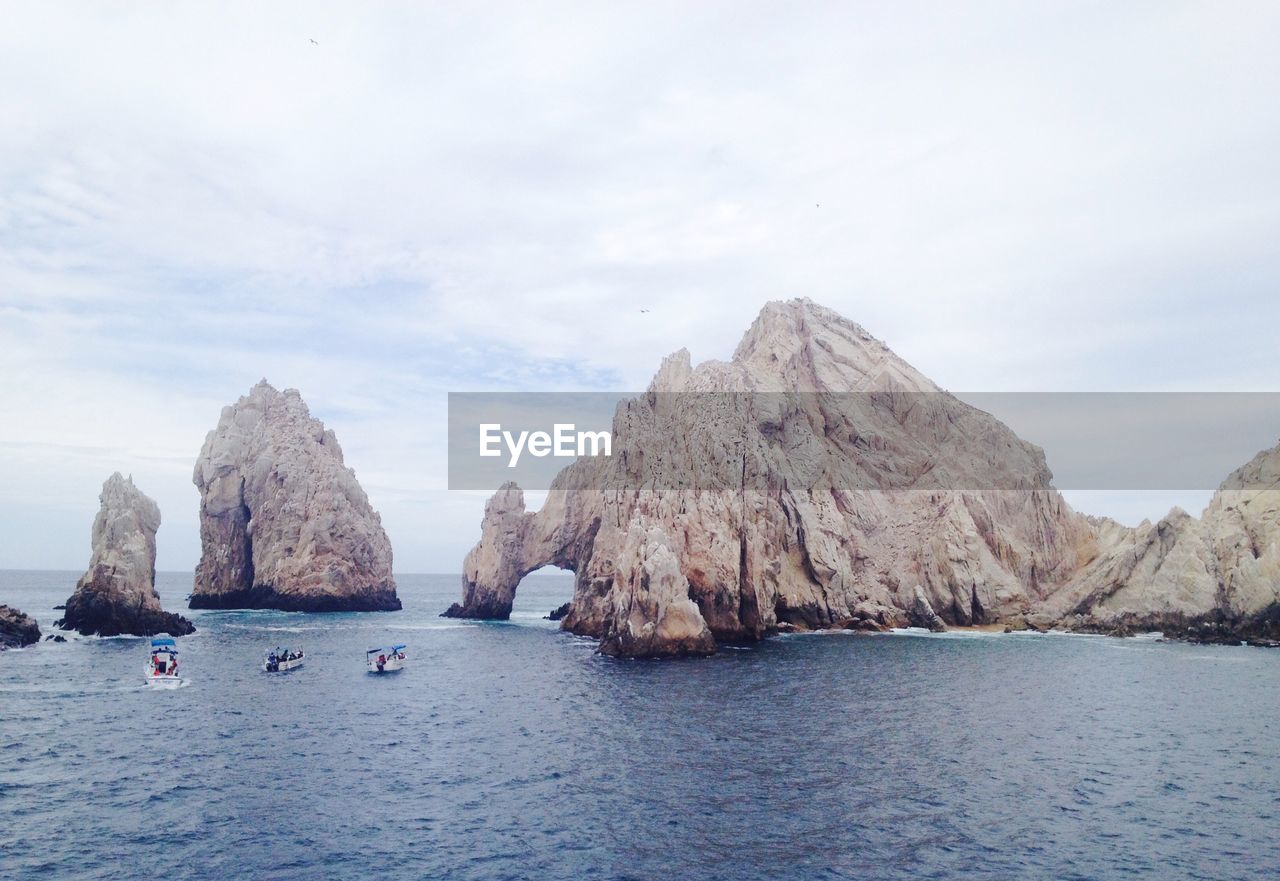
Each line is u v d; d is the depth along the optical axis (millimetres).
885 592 129750
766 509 123125
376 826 41875
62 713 67375
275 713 68312
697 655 98438
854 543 132750
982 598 127188
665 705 70062
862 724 62469
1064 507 142500
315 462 185875
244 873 36375
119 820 42625
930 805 44469
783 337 160875
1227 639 111625
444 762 53062
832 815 43094
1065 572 136000
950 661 94000
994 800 45188
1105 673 85562
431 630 138625
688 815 43188
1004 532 135375
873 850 38719
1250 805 44469
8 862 37281
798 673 85750
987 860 37562
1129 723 62625
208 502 182875
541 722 64250
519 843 39719
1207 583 116938
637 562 103688
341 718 66375
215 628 137250
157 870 36625
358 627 142500
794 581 125750
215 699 74375
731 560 112562
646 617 100938
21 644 107312
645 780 49000
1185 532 121312
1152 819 42438
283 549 176625
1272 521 115625
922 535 134000
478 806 44688
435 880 35719
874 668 88812
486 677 86500
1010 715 65375
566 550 149625
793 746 56406
